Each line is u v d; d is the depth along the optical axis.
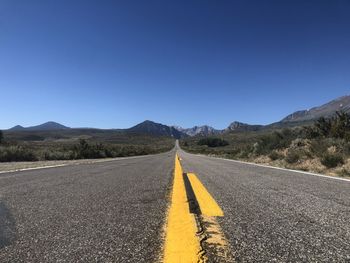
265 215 4.56
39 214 4.66
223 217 4.40
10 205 5.35
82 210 4.95
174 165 17.61
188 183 8.24
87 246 3.19
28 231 3.75
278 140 29.12
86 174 11.45
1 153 28.48
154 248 3.10
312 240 3.41
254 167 15.23
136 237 3.48
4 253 2.99
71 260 2.81
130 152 60.69
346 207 5.16
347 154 16.06
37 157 31.16
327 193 6.62
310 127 26.41
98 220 4.29
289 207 5.15
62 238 3.47
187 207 4.94
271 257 2.89
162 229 3.81
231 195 6.36
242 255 2.92
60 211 4.87
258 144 31.73
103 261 2.78
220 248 3.08
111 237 3.50
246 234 3.60
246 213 4.68
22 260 2.82
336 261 2.82
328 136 23.23
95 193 6.74
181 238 3.32
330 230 3.80
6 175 11.13
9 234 3.50
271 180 9.09
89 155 42.41
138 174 11.52
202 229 3.71
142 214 4.66
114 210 4.95
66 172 12.44
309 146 19.59
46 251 3.05
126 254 2.94
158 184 8.39
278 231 3.74
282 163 19.44
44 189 7.34
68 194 6.59
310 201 5.69
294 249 3.12
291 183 8.36
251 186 7.75
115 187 7.74
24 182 8.79
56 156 33.75
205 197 5.93
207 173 11.61
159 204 5.47
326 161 14.90
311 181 8.83
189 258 2.74
